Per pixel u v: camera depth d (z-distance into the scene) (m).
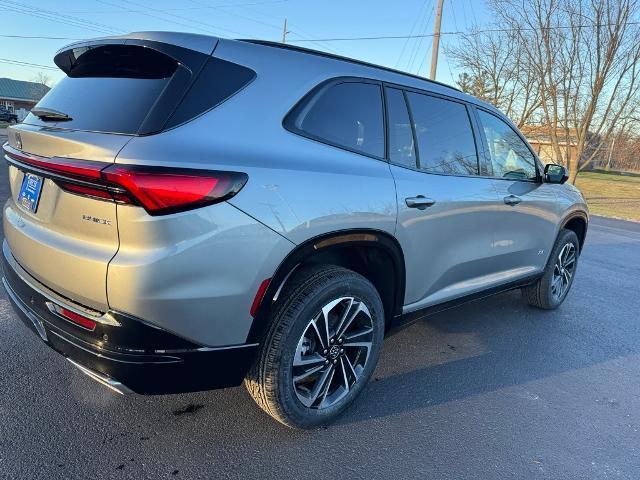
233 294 2.07
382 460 2.43
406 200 2.78
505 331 4.23
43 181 2.23
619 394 3.27
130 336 1.94
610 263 7.53
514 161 3.95
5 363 3.04
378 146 2.78
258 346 2.27
